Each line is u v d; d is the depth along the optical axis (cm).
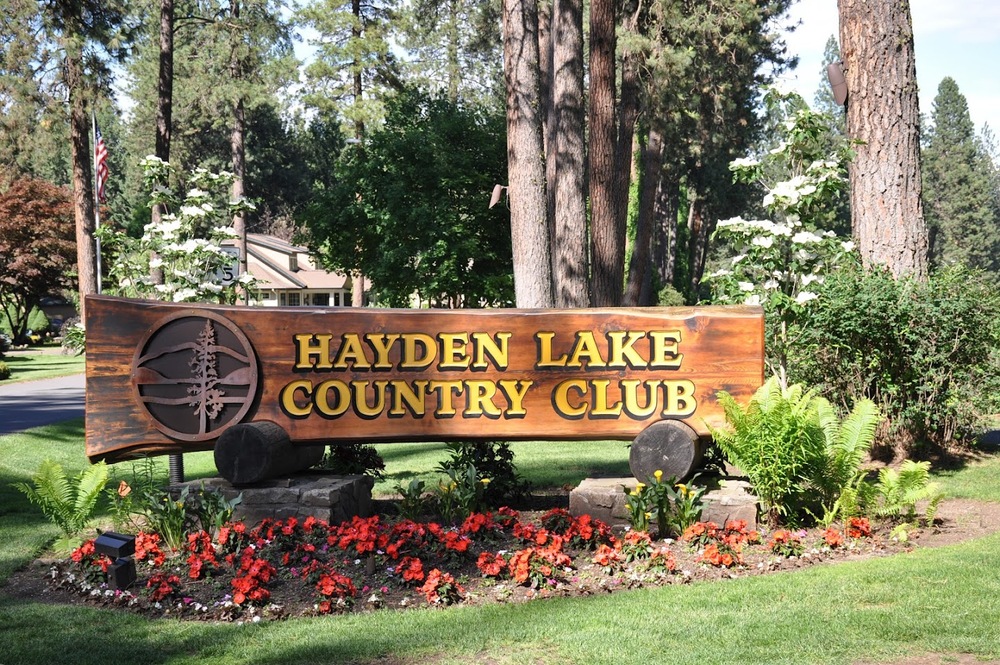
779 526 784
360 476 888
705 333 830
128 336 852
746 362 827
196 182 1455
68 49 2947
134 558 688
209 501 776
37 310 6038
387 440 855
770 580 629
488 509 901
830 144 1095
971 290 1009
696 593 605
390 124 3075
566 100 1788
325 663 495
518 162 1716
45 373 3300
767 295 1006
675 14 2978
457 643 521
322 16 4000
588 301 1812
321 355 855
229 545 724
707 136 4859
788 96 999
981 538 724
